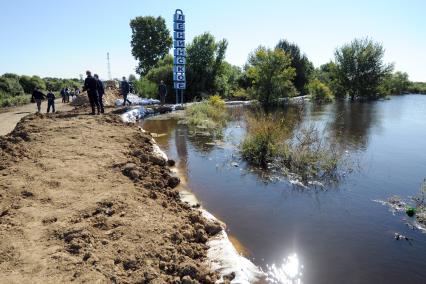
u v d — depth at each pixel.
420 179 8.34
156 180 7.11
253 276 4.27
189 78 29.27
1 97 25.95
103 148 8.75
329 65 39.19
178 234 4.67
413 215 6.20
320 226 5.77
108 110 16.33
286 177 8.37
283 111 22.30
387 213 6.30
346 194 7.29
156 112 19.55
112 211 5.16
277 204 6.70
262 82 26.92
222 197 7.02
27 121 11.41
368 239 5.33
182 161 9.70
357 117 20.38
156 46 42.06
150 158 8.62
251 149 9.95
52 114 13.77
